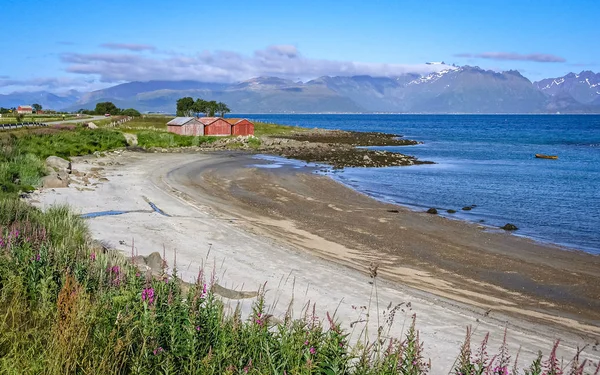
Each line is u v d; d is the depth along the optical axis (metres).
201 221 25.67
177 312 7.56
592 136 138.25
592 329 15.23
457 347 12.16
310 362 6.40
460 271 20.69
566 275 20.62
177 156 62.88
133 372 6.12
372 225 28.28
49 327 7.25
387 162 64.88
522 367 11.15
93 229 21.59
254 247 21.25
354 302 15.12
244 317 11.93
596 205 36.78
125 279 9.74
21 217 17.25
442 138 127.12
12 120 97.25
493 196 40.31
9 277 9.09
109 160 53.06
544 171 58.12
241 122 96.12
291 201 34.88
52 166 39.62
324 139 105.94
